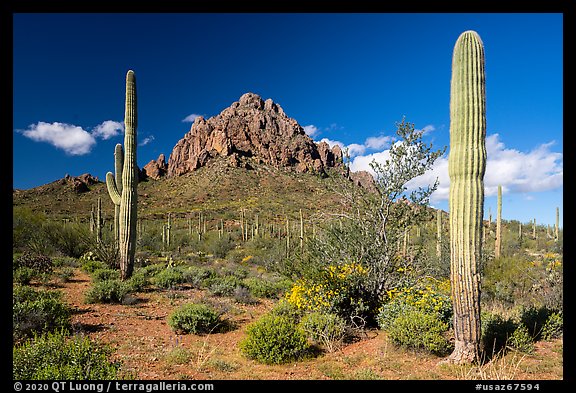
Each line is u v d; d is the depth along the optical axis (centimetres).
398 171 816
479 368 518
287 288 1254
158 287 1267
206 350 654
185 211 7244
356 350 658
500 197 1980
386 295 829
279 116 13450
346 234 852
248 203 7550
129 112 1295
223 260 2594
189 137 12056
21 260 1285
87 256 1714
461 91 576
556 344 661
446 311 748
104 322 799
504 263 1345
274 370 558
